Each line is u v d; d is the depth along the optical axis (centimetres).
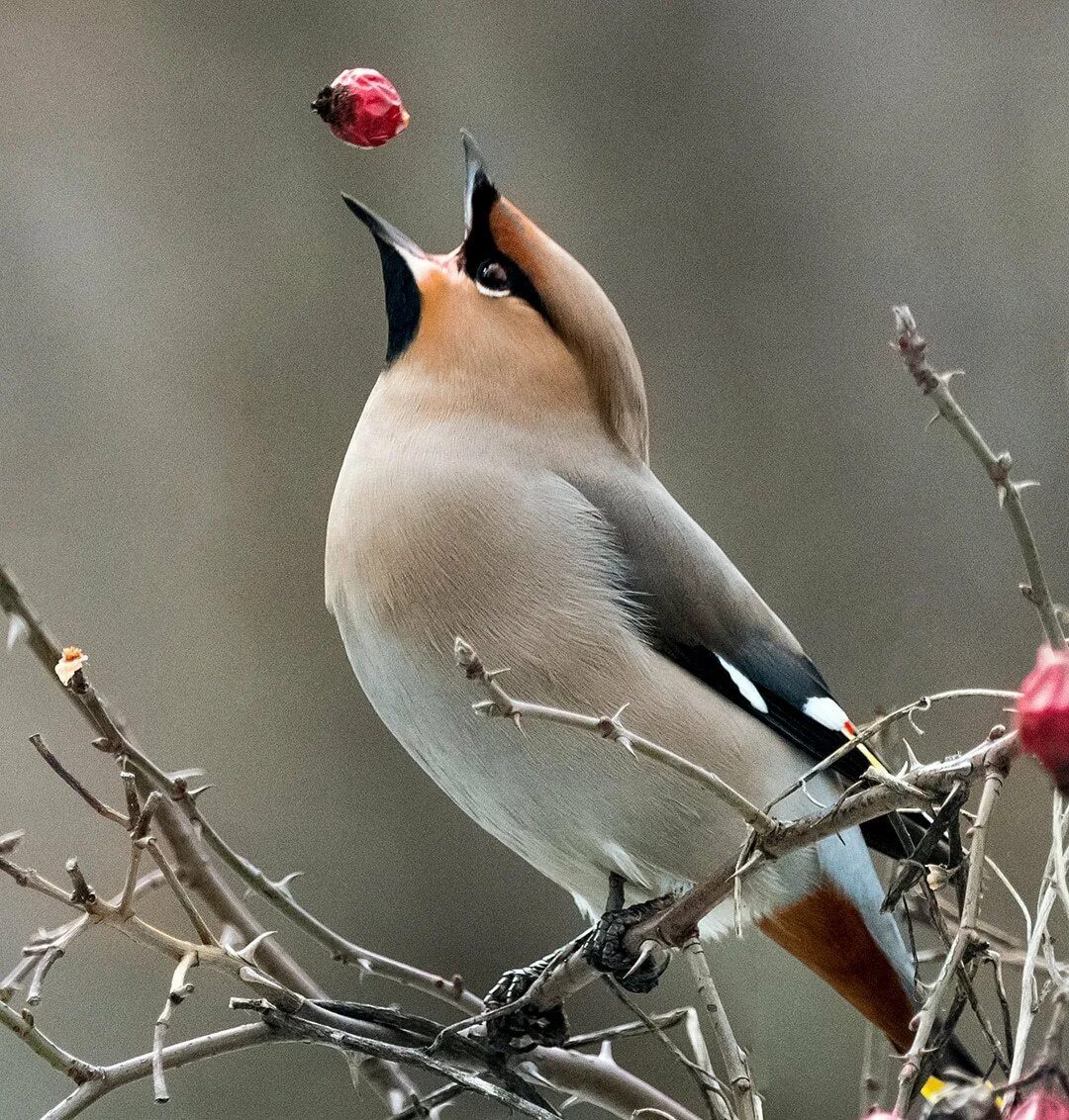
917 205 1386
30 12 1480
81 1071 571
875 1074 791
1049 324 1342
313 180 1409
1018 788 1146
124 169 1419
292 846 1234
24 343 1380
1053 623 573
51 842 1226
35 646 597
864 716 1262
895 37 1412
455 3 1434
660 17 1425
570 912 1202
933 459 1320
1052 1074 471
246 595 1313
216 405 1361
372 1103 1095
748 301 1380
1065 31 1396
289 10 1435
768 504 1328
